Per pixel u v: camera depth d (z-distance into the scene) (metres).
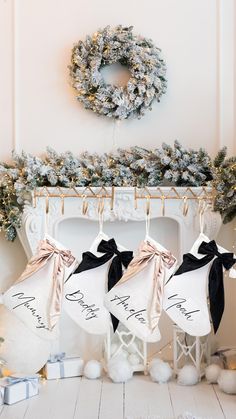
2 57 2.89
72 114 2.87
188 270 2.20
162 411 2.17
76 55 2.78
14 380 2.33
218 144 2.84
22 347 2.54
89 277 2.21
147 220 2.23
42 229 2.65
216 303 2.21
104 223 2.85
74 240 2.84
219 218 2.61
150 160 2.66
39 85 2.88
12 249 2.86
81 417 2.12
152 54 2.79
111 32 2.77
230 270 2.20
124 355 2.66
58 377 2.60
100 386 2.49
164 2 2.88
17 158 2.71
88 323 2.20
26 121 2.87
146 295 2.15
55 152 2.73
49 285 2.16
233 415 2.12
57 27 2.88
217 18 2.86
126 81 2.86
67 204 2.65
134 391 2.41
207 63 2.86
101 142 2.86
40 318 2.15
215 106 2.86
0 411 2.19
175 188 2.55
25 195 2.65
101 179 2.62
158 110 2.86
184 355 2.66
